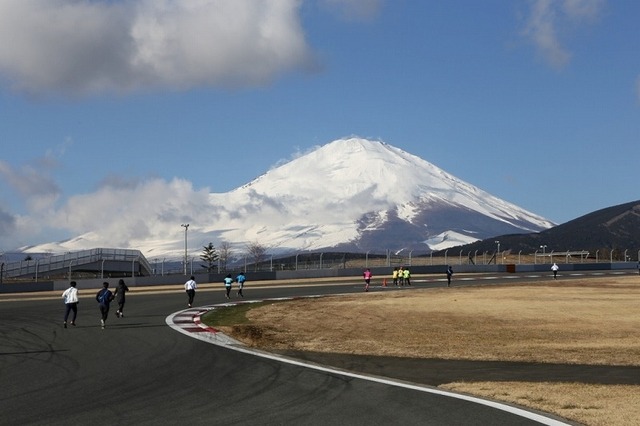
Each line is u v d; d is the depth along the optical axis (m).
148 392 13.81
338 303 41.91
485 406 12.19
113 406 12.34
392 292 52.19
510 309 37.12
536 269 92.88
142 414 11.59
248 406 12.25
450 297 45.94
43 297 51.59
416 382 15.49
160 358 19.28
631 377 16.59
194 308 38.66
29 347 22.08
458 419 11.06
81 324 30.06
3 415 11.56
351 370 17.38
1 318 33.31
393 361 19.50
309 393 13.60
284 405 12.33
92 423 10.89
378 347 22.73
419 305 39.84
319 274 78.38
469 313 35.06
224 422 10.91
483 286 59.31
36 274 67.75
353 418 11.16
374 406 12.20
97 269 77.94
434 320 31.91
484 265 90.06
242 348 21.78
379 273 81.94
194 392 13.77
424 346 23.06
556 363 19.33
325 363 18.77
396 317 33.34
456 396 13.25
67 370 17.05
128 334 25.94
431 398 13.03
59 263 76.69
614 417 11.22
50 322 31.17
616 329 28.31
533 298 44.78
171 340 23.95
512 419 11.07
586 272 90.31
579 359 20.08
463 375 16.86
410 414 11.48
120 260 79.50
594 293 49.41
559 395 13.36
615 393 13.62
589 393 13.63
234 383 14.90
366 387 14.34
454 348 22.59
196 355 19.92
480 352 21.61
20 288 58.59
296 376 15.92
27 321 31.70
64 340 24.08
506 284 62.16
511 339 25.19
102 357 19.56
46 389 14.23
